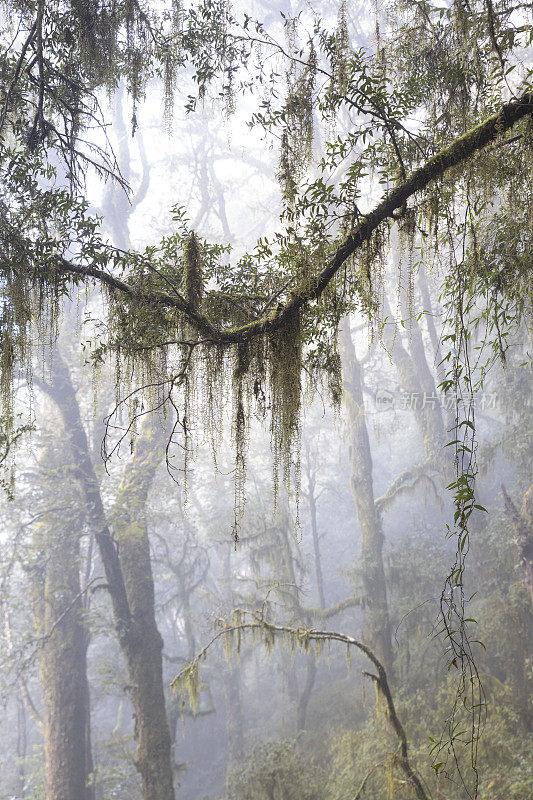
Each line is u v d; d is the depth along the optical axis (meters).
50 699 15.02
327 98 4.17
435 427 17.55
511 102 3.43
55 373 15.95
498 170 3.92
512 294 4.71
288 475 4.21
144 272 5.00
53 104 6.08
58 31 5.68
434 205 4.00
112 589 14.29
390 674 14.71
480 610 14.00
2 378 4.80
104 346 5.08
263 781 10.66
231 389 4.58
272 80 4.75
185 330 4.78
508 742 9.88
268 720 22.09
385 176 4.15
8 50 5.68
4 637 15.80
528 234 4.40
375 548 16.84
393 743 11.41
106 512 15.63
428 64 4.75
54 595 15.49
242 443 4.42
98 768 16.12
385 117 4.08
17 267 4.71
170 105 5.39
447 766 9.30
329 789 10.73
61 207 5.10
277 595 16.91
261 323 4.38
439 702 12.25
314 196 4.09
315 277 4.09
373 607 15.92
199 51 5.05
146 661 13.75
